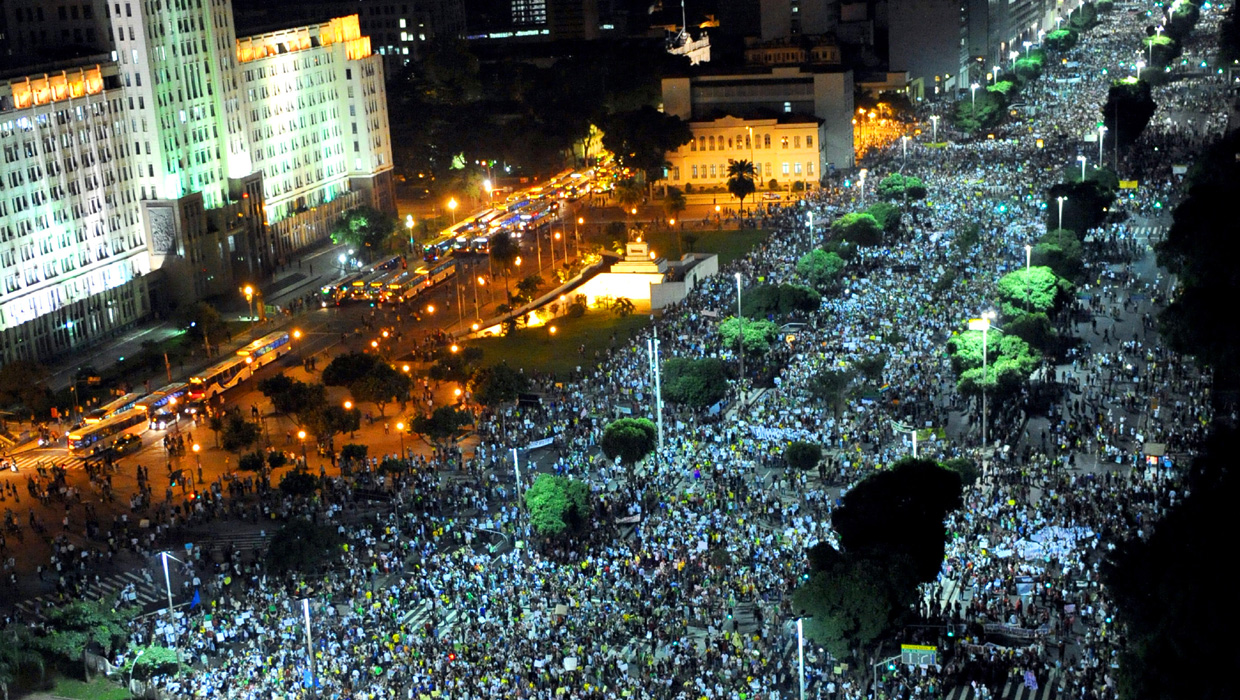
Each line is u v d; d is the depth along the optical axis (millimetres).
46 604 187250
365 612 170250
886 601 142500
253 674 155875
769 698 140375
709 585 166625
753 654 148750
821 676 146000
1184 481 164875
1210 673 119938
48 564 199875
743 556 172125
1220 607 119625
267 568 178875
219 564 192375
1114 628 147250
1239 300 193375
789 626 154750
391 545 191375
